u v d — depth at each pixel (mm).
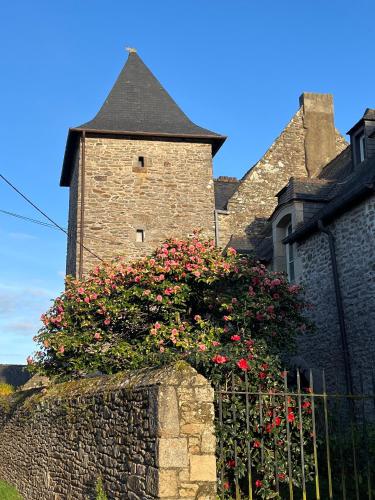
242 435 5809
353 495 6457
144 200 17578
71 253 18516
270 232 17656
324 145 20672
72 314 10055
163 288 9531
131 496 6031
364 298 10539
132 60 20203
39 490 9914
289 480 5652
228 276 9766
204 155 18297
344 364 10930
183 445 5512
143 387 6035
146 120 18500
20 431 11969
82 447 7840
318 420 6578
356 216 10922
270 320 9570
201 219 17844
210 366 6066
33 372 10328
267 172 19922
